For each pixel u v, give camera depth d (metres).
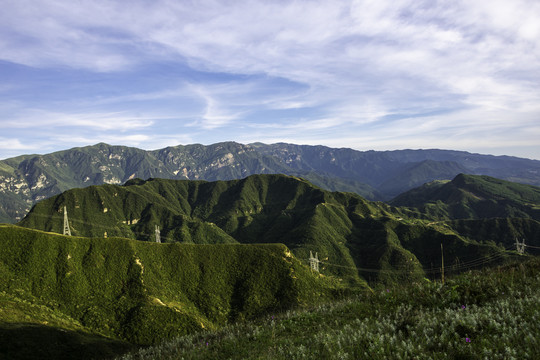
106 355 73.00
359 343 8.01
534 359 5.77
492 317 7.90
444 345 7.18
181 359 10.68
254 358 8.98
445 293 10.77
